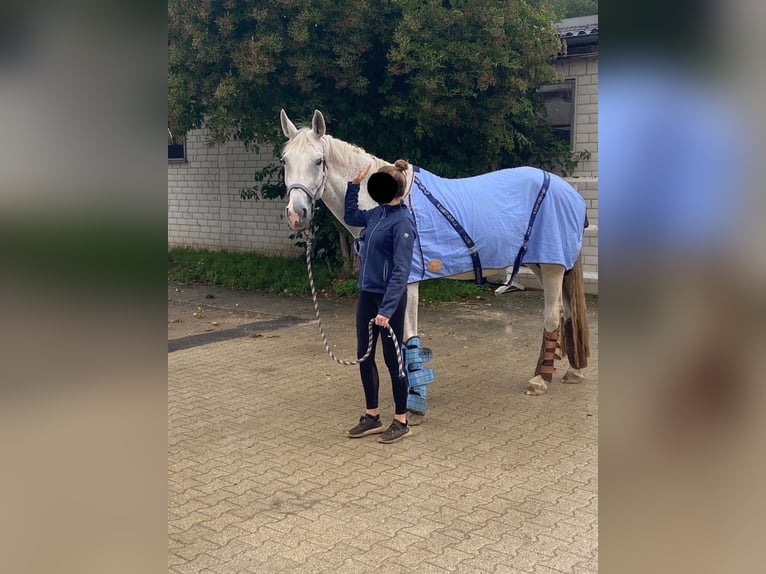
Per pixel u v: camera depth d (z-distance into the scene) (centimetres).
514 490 345
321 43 778
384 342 405
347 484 356
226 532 307
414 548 289
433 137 871
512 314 796
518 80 795
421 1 772
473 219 448
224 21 749
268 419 462
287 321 784
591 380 541
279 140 833
